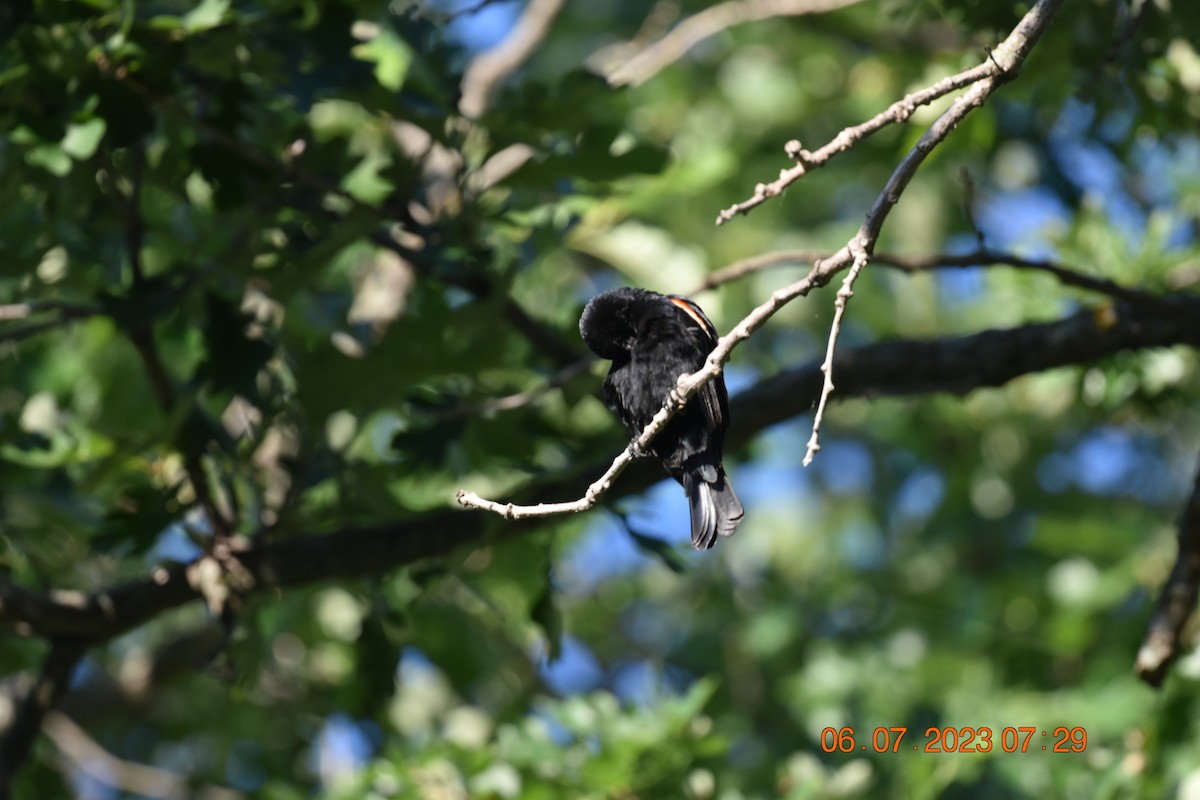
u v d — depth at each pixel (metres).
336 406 9.70
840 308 5.59
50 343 13.10
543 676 17.05
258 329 10.41
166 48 8.58
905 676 15.68
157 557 14.23
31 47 8.50
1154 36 9.67
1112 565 15.74
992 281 12.14
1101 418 11.66
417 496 11.78
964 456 18.23
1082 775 12.91
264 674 15.58
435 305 9.56
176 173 9.73
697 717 10.50
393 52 10.52
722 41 19.50
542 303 16.88
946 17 9.95
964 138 12.06
